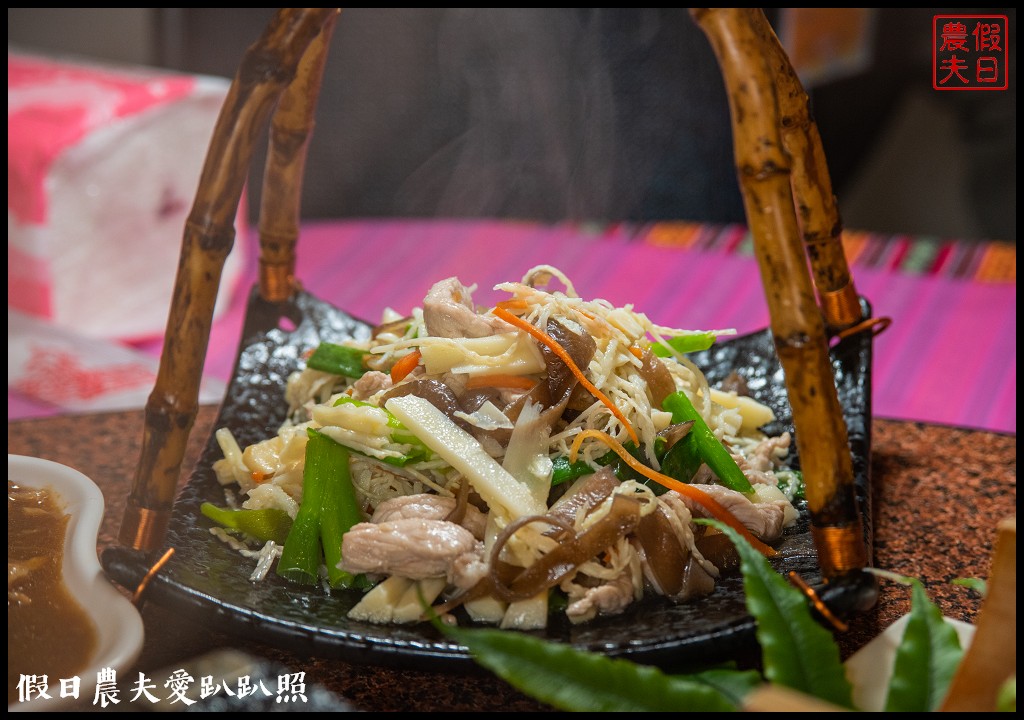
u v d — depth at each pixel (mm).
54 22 1316
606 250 973
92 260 844
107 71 923
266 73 477
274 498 541
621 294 878
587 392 538
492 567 477
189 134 858
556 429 535
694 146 1448
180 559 507
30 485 541
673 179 1461
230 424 619
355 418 531
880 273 932
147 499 503
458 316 542
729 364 667
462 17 1385
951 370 789
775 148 439
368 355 601
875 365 801
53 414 734
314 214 1447
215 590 489
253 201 1229
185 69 1373
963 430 704
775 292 449
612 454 530
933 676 417
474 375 530
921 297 882
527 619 478
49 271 826
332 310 673
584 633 474
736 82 440
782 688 404
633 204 1469
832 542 465
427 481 529
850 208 1646
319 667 498
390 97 1419
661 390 559
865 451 576
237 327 868
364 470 542
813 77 1468
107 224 841
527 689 404
